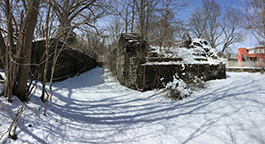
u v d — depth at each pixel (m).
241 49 27.30
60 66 8.82
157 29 11.23
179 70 6.88
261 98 3.88
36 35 4.44
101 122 3.52
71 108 4.50
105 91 7.65
